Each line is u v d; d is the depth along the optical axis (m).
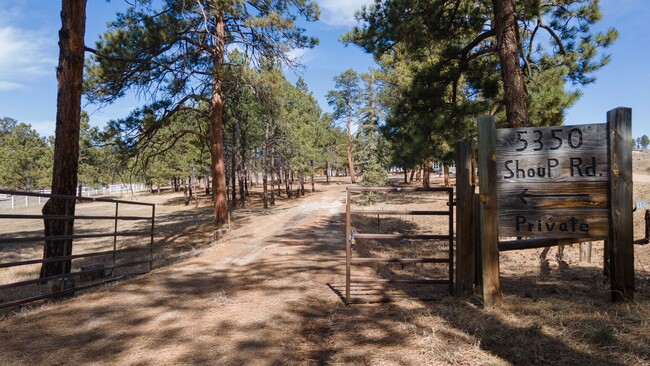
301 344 4.27
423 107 12.06
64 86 9.02
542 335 3.73
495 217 4.71
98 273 9.24
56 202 8.77
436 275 7.35
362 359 3.67
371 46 12.01
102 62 16.31
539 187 4.69
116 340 4.37
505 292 5.35
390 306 5.31
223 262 9.62
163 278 7.68
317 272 8.05
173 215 36.12
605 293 4.90
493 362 3.33
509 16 9.29
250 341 4.31
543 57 11.70
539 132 4.71
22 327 4.83
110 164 22.19
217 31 18.88
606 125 4.60
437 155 12.20
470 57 11.35
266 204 33.41
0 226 33.25
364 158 31.27
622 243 4.47
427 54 13.20
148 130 19.39
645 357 3.13
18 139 72.12
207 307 5.61
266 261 9.64
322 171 111.12
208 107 24.27
